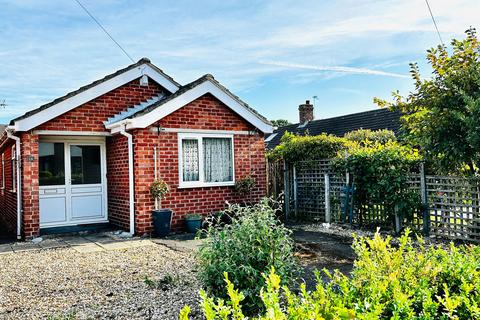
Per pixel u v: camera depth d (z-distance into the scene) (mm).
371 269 3430
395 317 2527
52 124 11031
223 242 5266
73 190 12367
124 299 5738
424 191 9797
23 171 10711
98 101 11719
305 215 13234
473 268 3449
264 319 2473
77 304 5617
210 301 2611
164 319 4926
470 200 9008
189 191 11797
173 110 11305
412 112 10156
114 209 12359
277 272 5113
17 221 11109
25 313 5328
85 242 10273
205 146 12227
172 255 8570
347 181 11633
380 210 10844
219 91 12156
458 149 8586
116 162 12156
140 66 12219
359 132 18953
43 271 7492
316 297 2949
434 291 3217
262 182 13164
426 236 9750
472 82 8766
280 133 29641
